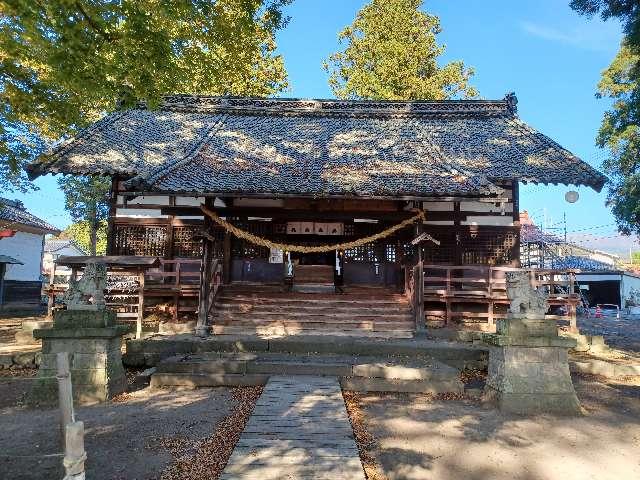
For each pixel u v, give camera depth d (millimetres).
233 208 12758
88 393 7422
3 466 5039
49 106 7312
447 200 11172
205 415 6727
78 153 13594
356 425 6410
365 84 24750
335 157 13828
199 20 7398
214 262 12820
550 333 7410
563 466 5215
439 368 8648
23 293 22500
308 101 18891
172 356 9508
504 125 17438
